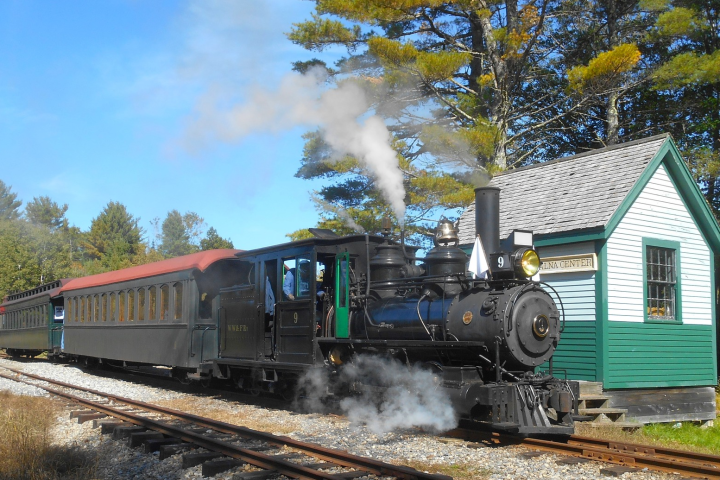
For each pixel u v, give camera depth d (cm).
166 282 1531
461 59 1833
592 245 1223
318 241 1080
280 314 1169
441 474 659
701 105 2244
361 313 1055
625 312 1236
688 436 1115
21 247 3869
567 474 684
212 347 1386
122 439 876
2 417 938
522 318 878
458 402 848
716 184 2195
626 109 2531
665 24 2038
